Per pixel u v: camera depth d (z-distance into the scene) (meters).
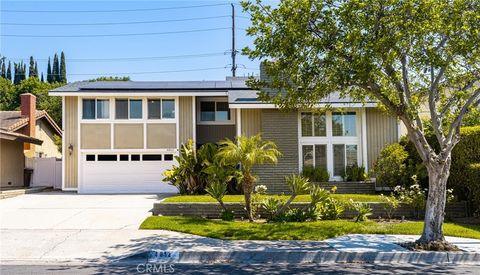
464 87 11.09
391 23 9.93
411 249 10.04
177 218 13.55
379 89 11.02
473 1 9.87
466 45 9.59
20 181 25.42
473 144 14.83
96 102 22.83
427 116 18.86
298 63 10.69
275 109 20.38
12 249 10.06
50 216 14.02
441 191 10.46
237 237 11.12
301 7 10.42
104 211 15.07
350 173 20.38
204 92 22.73
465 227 12.70
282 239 11.02
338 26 10.45
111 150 22.72
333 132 21.05
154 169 22.84
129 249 10.02
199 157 19.84
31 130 26.94
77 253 9.77
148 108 23.02
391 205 14.78
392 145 18.64
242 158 13.54
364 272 8.57
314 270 8.73
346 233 11.84
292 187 14.36
